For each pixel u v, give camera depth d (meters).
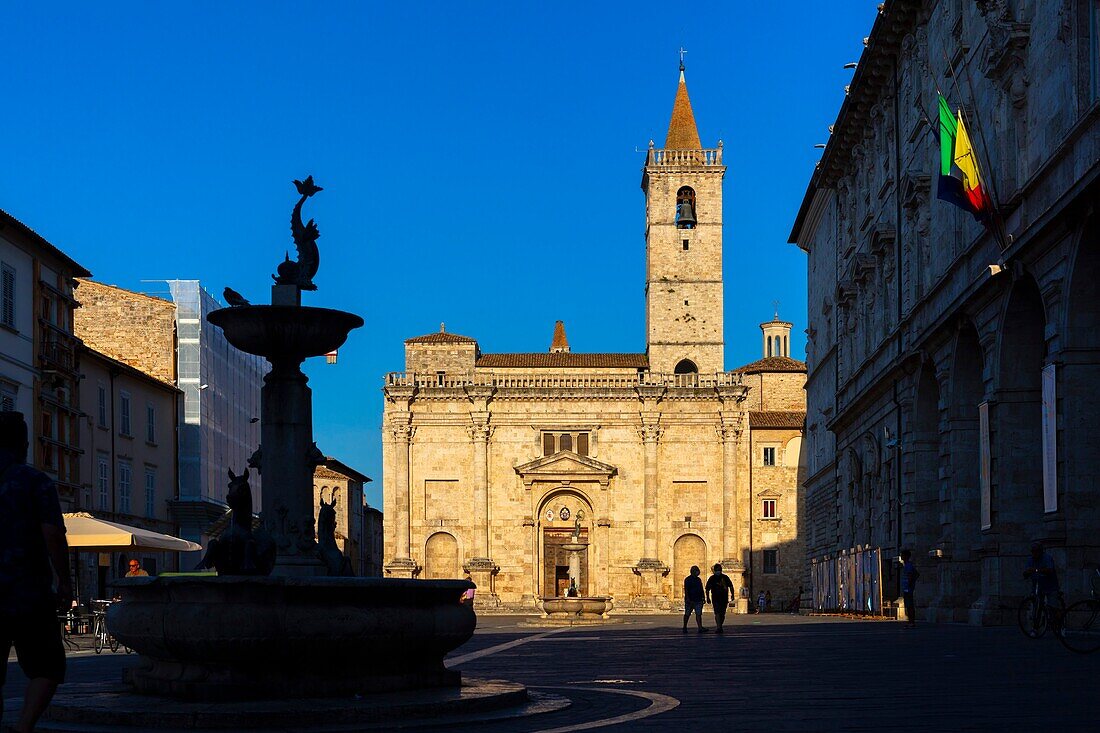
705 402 114.00
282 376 22.94
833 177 70.88
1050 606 26.38
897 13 49.31
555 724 14.56
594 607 66.62
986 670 20.47
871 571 54.53
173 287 87.75
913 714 14.39
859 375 62.00
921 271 47.88
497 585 112.31
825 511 79.31
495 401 114.00
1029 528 35.75
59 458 65.94
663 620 73.25
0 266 59.41
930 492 47.84
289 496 22.72
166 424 83.81
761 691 18.00
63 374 65.81
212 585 16.17
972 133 40.34
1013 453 35.75
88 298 85.12
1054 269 30.94
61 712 15.58
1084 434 30.20
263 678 16.41
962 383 41.94
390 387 112.06
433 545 112.88
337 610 16.53
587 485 113.31
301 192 24.80
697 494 113.56
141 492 78.81
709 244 123.00
